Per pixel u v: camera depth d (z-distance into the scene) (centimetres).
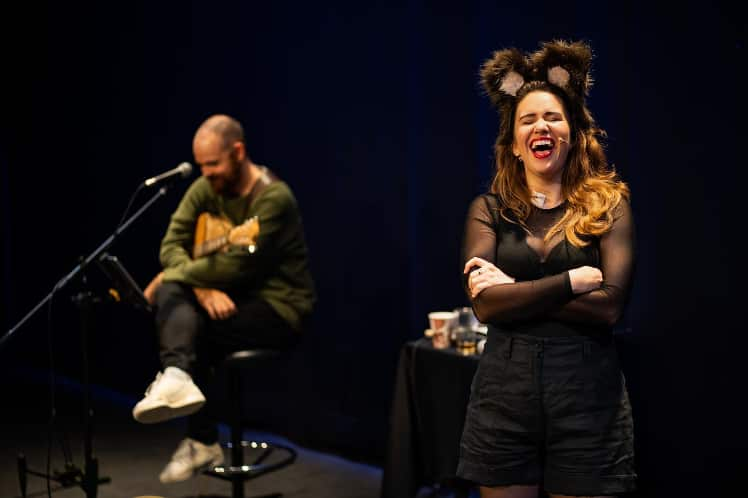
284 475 427
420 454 351
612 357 235
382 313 441
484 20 377
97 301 346
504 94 254
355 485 412
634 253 236
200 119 520
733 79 293
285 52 473
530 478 239
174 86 534
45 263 654
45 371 666
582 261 236
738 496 301
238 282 369
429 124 405
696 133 303
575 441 229
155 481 423
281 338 377
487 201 254
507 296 231
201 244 384
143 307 346
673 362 311
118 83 571
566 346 231
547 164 241
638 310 318
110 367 603
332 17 448
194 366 355
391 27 422
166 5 533
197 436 373
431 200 408
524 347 234
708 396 305
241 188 379
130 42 559
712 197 300
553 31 351
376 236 440
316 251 470
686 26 303
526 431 235
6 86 664
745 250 294
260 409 507
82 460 459
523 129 244
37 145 646
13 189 675
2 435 509
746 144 292
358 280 450
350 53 441
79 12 595
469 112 392
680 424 309
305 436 480
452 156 400
